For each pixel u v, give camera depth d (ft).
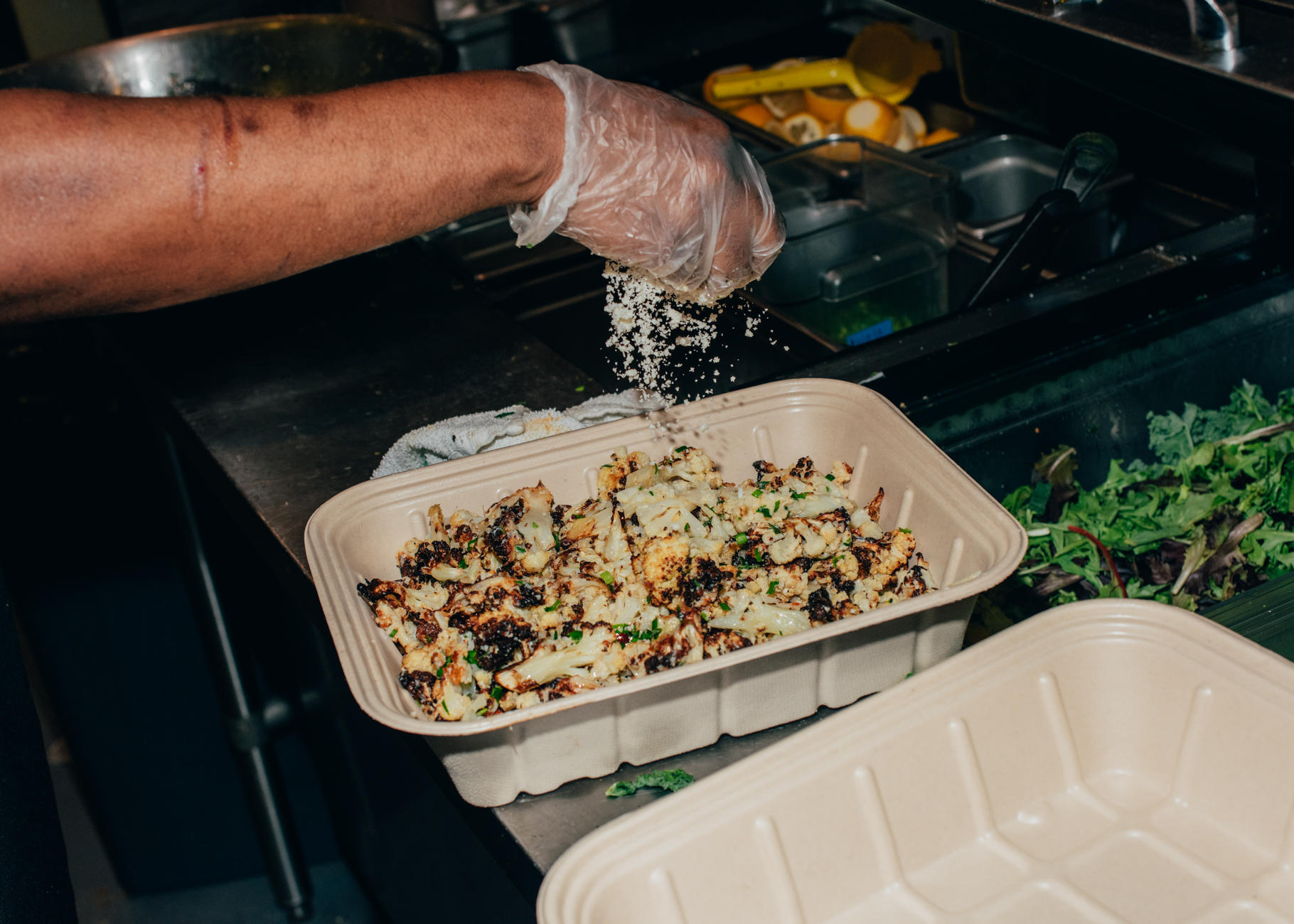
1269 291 4.60
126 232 2.50
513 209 3.16
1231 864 2.70
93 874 7.17
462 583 3.29
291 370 4.73
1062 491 4.32
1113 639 2.86
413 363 4.73
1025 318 4.33
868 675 3.04
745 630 3.06
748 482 3.60
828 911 2.67
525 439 3.87
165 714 6.29
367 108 2.70
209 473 4.39
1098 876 2.71
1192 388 4.63
